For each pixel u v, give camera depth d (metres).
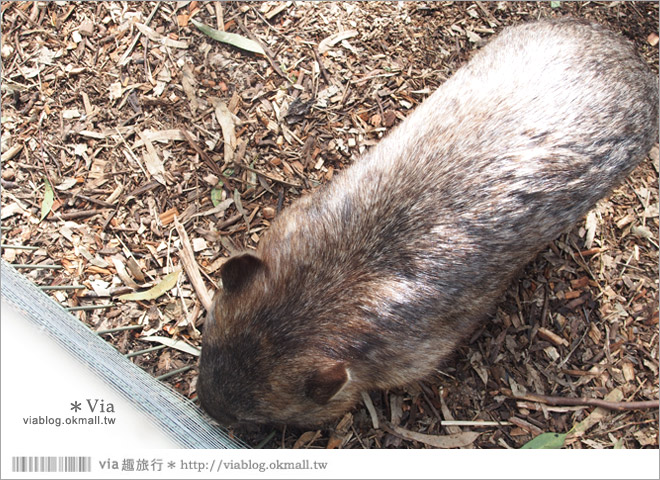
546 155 1.02
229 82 1.30
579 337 1.20
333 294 0.97
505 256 1.02
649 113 1.13
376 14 1.37
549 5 1.42
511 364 1.17
